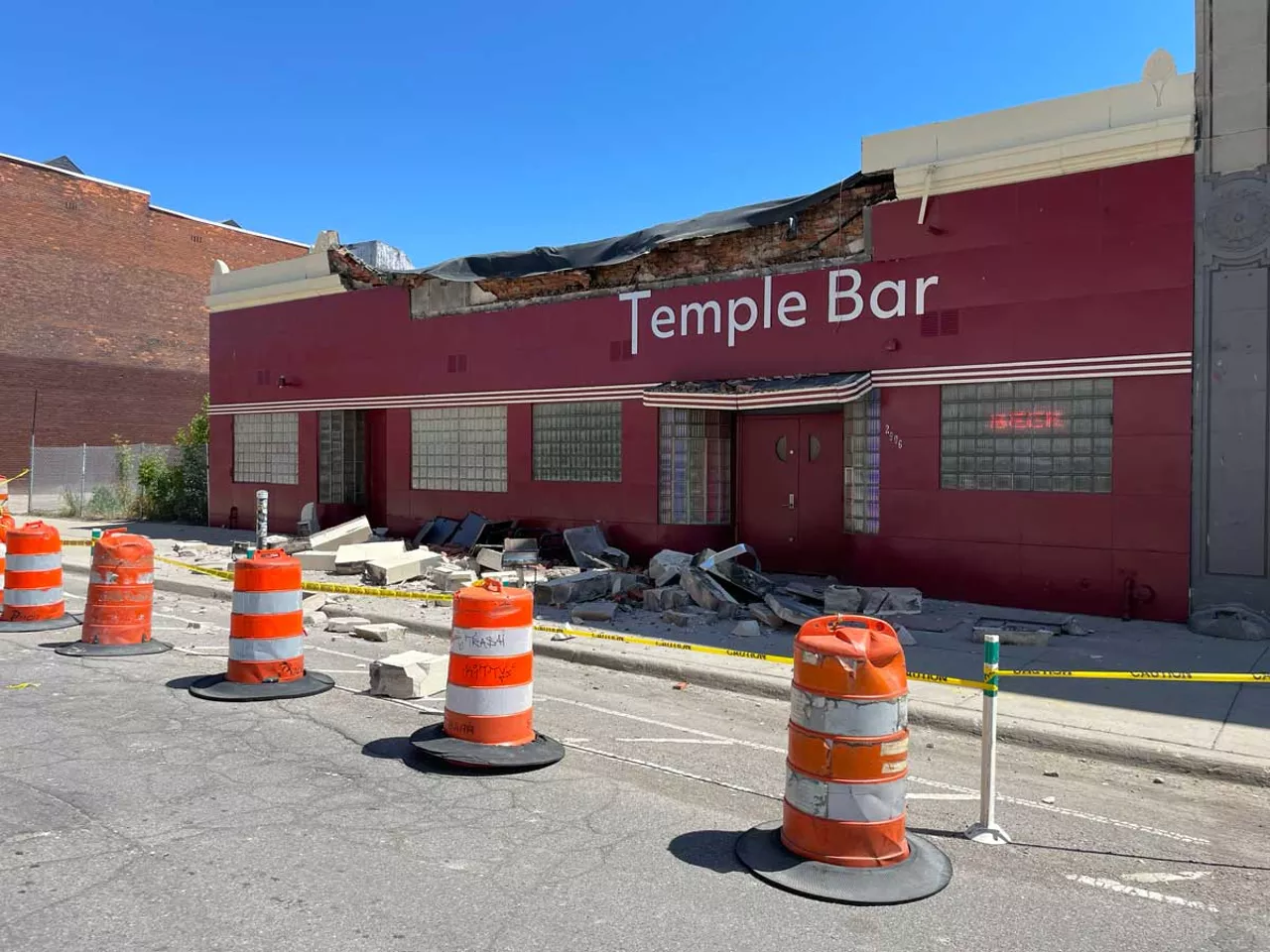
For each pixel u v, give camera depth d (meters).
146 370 35.00
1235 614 9.32
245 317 20.16
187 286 36.53
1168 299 9.80
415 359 17.02
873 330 11.75
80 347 32.91
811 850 4.26
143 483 24.58
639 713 7.21
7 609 10.09
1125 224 10.02
